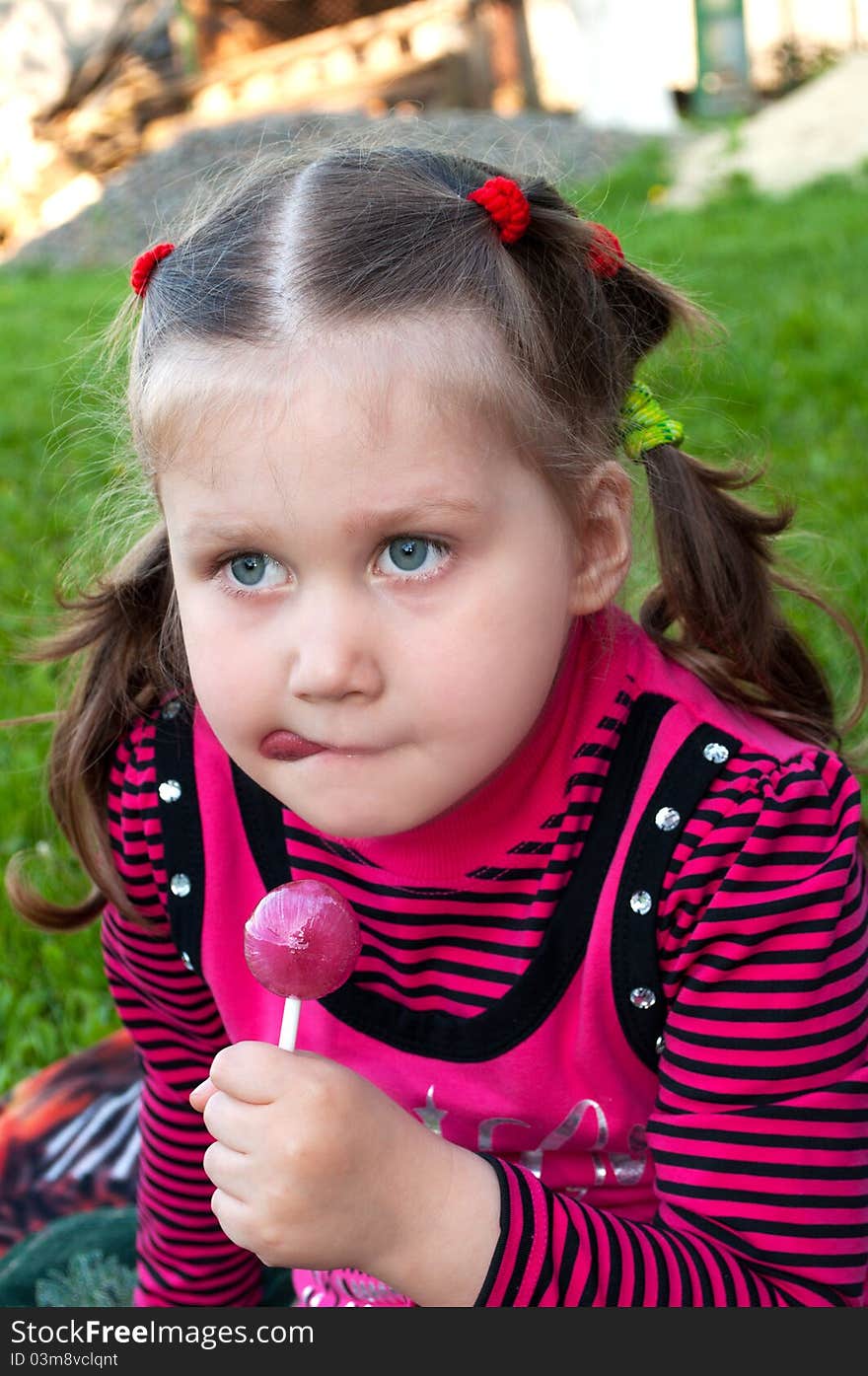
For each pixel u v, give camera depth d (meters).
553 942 1.53
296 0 16.66
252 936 1.33
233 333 1.30
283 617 1.31
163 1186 1.91
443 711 1.29
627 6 13.30
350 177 1.44
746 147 11.53
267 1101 1.32
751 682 1.76
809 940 1.47
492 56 15.34
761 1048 1.47
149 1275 1.96
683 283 2.29
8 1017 2.64
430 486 1.26
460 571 1.29
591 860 1.52
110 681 1.74
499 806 1.50
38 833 3.05
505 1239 1.35
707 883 1.49
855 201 9.23
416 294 1.31
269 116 13.72
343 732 1.30
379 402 1.26
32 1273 2.10
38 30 16.92
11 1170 2.28
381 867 1.57
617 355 1.58
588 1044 1.55
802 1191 1.44
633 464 1.67
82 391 2.01
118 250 12.30
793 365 5.21
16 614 3.88
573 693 1.52
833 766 1.54
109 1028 2.59
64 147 16.41
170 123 16.12
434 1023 1.60
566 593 1.39
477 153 1.90
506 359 1.33
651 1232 1.42
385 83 15.11
